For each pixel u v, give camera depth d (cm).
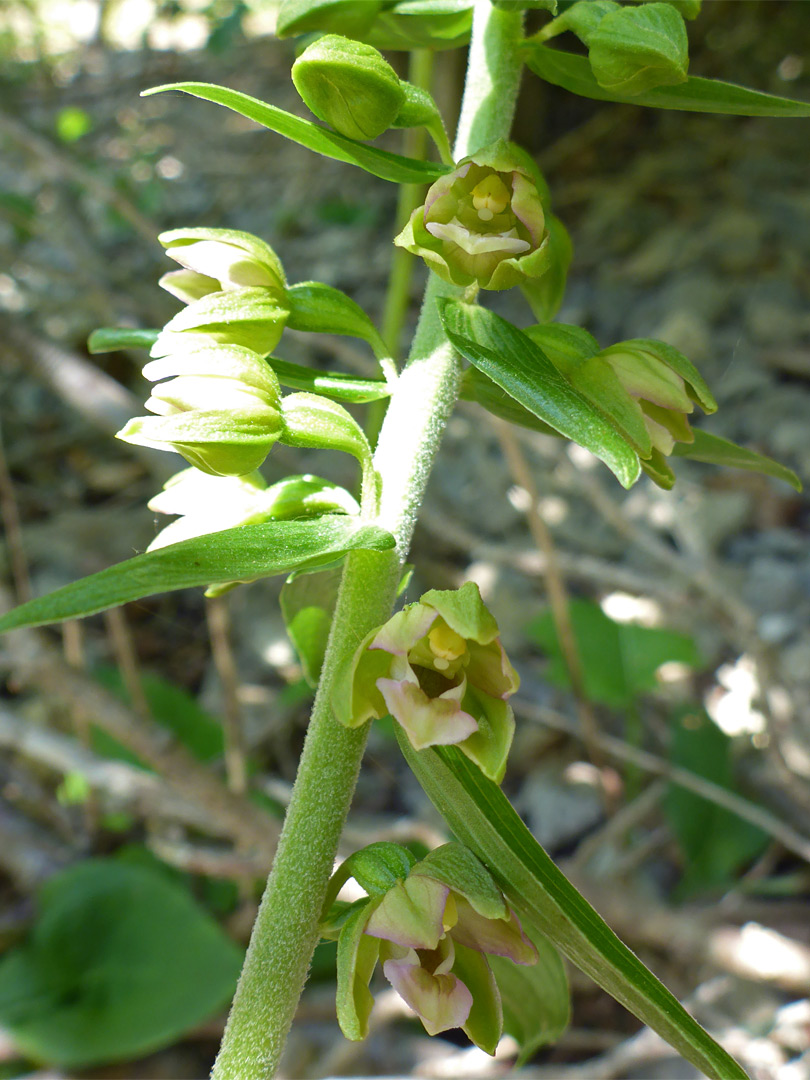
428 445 10
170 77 53
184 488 10
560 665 23
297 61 9
